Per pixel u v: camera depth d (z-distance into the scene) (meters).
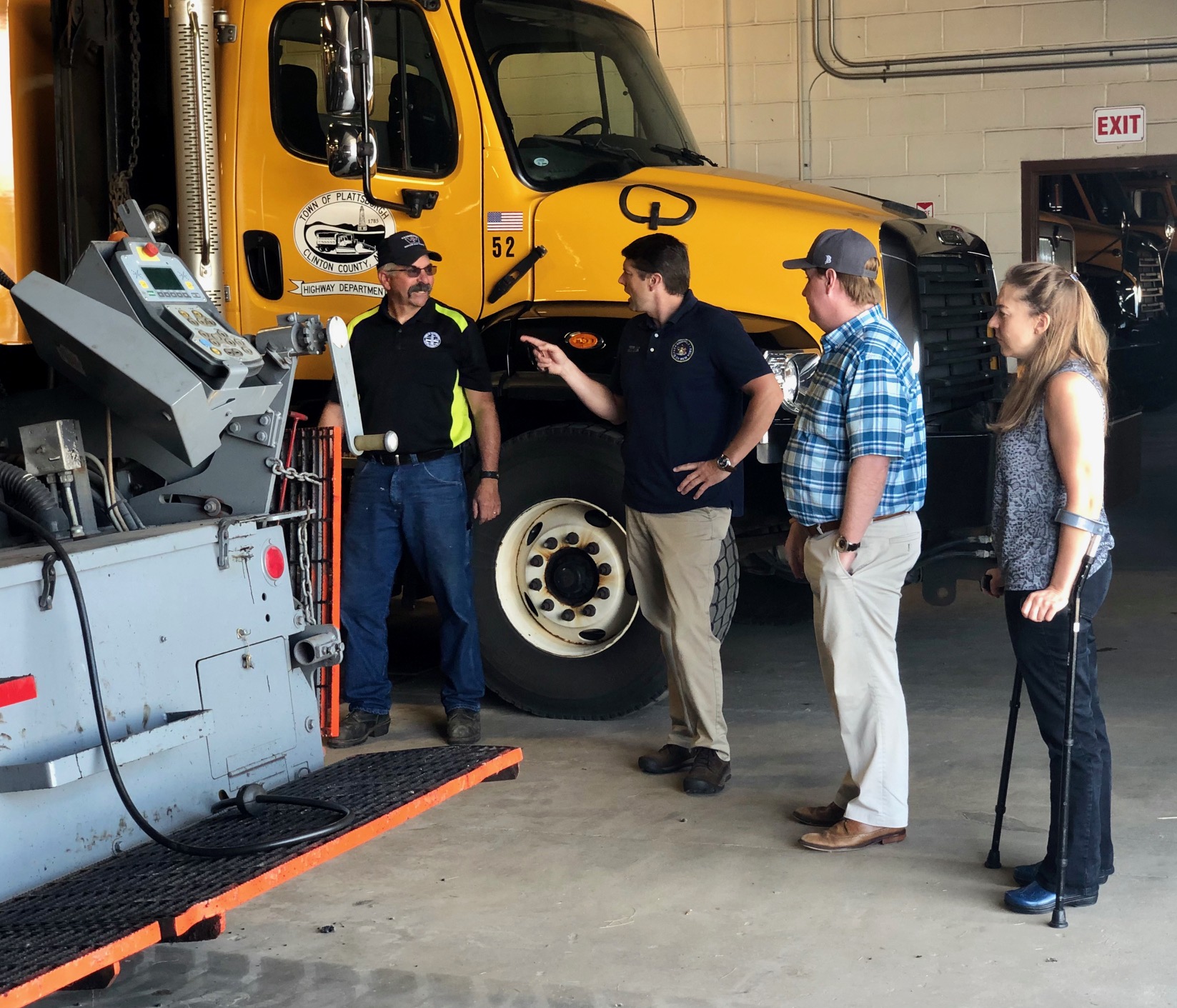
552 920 3.33
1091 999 2.85
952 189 9.45
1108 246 10.52
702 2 9.68
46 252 5.32
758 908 3.37
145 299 3.19
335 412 4.66
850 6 9.41
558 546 4.98
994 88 9.27
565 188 4.98
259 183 5.08
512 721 5.07
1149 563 7.61
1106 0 8.98
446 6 4.93
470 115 4.96
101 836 2.83
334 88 4.46
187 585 3.13
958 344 5.13
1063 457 3.13
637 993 2.95
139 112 5.16
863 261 3.61
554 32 5.25
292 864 2.69
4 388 4.77
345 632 4.79
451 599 4.77
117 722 2.90
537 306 4.98
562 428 4.91
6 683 2.59
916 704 5.11
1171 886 3.40
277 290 5.11
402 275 4.54
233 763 3.19
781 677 5.61
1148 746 4.49
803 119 9.62
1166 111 8.98
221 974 3.11
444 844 3.87
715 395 4.15
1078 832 3.25
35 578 2.75
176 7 4.83
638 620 4.89
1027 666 3.24
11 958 2.29
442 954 3.17
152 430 3.33
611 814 4.06
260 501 3.60
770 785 4.28
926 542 5.27
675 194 4.95
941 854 3.67
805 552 3.73
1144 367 11.19
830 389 3.61
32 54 5.23
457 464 4.75
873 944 3.15
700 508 4.17
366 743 4.84
